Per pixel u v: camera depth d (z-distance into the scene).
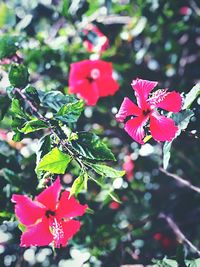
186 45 0.79
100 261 0.67
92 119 0.72
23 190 0.56
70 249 0.68
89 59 0.71
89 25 0.73
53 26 0.79
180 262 0.52
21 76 0.51
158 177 0.77
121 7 0.75
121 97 0.71
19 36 0.64
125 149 0.73
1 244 0.71
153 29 0.77
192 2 0.76
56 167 0.42
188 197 0.79
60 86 0.67
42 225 0.45
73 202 0.46
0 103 0.56
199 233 0.80
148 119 0.45
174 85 0.75
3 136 0.65
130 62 0.75
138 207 0.71
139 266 0.62
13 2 0.81
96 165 0.43
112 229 0.66
